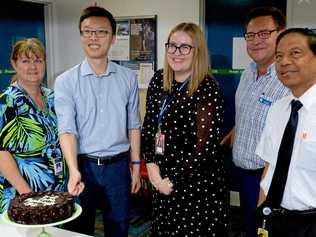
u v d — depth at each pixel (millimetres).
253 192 2406
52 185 2230
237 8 3705
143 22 4062
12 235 1764
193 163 2021
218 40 3832
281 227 1774
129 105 2414
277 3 3533
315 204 1690
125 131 2387
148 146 2215
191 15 3854
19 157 2143
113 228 2416
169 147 2105
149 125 2211
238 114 2502
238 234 3424
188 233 2141
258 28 2309
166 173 2131
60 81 2250
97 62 2264
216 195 2141
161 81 2193
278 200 1792
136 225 3648
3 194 2174
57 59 4527
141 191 3809
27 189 2105
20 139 2121
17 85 2191
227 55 3809
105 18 2225
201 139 2006
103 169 2316
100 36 2213
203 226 2131
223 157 2197
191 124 2037
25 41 2191
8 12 4066
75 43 4414
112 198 2365
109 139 2309
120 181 2375
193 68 2031
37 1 4270
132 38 4137
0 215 1921
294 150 1723
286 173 1751
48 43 4477
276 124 1852
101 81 2297
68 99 2242
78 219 2365
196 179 2078
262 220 1831
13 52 2191
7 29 4078
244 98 2443
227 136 2818
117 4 4164
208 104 2018
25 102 2146
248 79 2475
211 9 3820
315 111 1668
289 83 1710
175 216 2150
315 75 1677
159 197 2209
